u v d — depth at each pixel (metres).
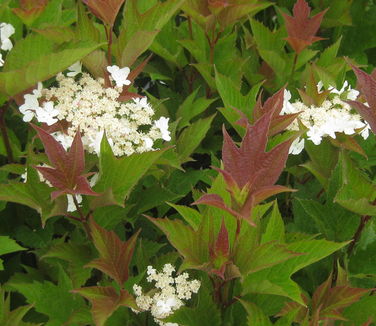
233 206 0.27
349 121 0.38
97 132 0.34
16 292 0.39
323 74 0.41
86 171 0.35
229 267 0.29
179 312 0.31
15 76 0.34
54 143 0.29
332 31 0.61
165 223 0.29
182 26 0.52
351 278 0.37
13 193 0.32
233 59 0.49
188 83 0.53
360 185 0.35
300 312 0.32
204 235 0.30
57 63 0.33
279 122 0.34
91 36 0.37
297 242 0.29
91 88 0.35
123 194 0.32
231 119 0.41
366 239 0.36
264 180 0.26
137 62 0.52
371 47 0.59
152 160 0.32
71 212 0.35
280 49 0.51
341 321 0.34
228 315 0.33
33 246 0.39
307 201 0.37
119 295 0.31
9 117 0.43
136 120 0.36
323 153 0.40
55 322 0.34
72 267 0.35
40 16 0.43
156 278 0.31
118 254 0.32
